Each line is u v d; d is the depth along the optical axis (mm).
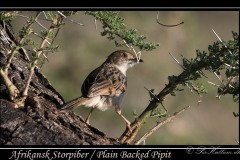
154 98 10539
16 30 20656
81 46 24344
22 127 9336
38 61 9930
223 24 28969
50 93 11031
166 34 26688
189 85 10180
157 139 23297
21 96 9820
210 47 9742
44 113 9852
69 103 10406
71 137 9477
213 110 25781
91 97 12109
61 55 24141
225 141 25734
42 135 9312
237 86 9430
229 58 9328
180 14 27125
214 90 24328
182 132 24484
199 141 24734
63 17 9711
